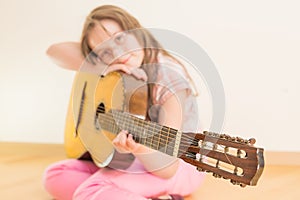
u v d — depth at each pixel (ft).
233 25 6.64
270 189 5.40
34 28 6.69
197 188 5.12
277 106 6.84
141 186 4.41
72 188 4.60
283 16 6.61
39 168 6.08
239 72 6.72
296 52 6.69
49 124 6.95
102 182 4.25
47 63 6.78
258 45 6.68
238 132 6.86
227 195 5.11
